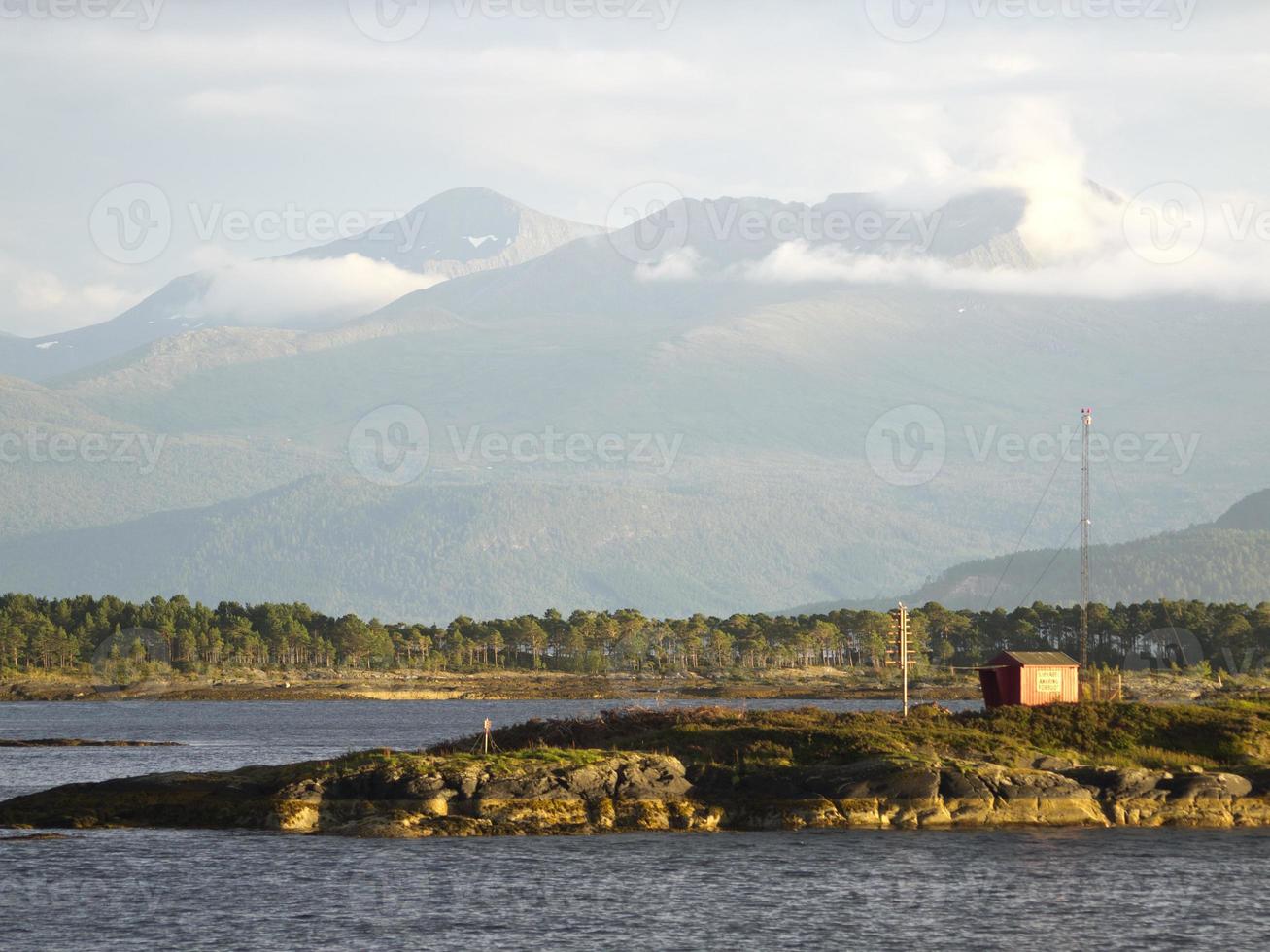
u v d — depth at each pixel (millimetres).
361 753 163125
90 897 118312
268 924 110500
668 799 149375
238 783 160750
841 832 145375
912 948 105688
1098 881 125375
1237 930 111000
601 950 104562
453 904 116062
